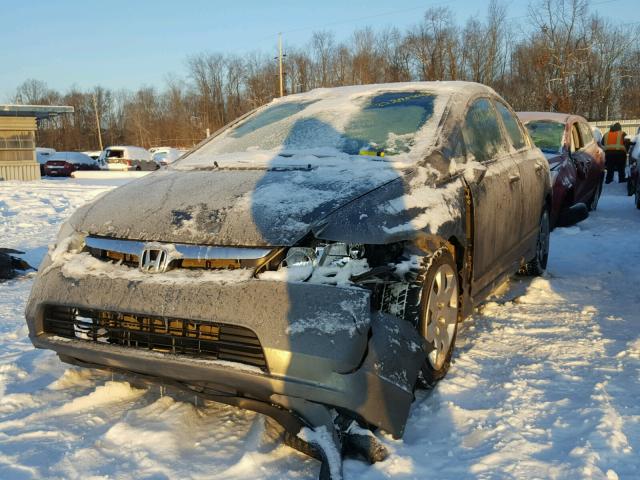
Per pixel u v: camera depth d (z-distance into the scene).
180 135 67.75
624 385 3.08
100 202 3.15
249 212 2.69
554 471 2.32
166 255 2.62
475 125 4.04
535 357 3.52
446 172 3.33
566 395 2.98
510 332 3.99
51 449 2.59
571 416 2.75
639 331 3.97
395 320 2.57
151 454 2.52
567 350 3.62
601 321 4.21
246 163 3.50
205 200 2.87
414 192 2.98
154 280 2.59
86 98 83.06
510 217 4.21
